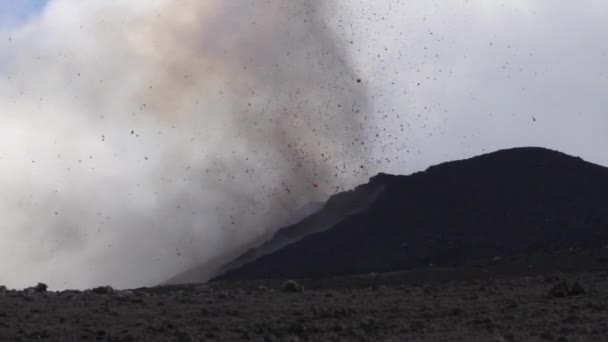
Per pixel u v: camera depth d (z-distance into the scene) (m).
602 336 18.88
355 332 20.66
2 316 22.48
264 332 20.97
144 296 26.25
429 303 24.44
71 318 22.42
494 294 25.77
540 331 19.89
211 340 20.17
